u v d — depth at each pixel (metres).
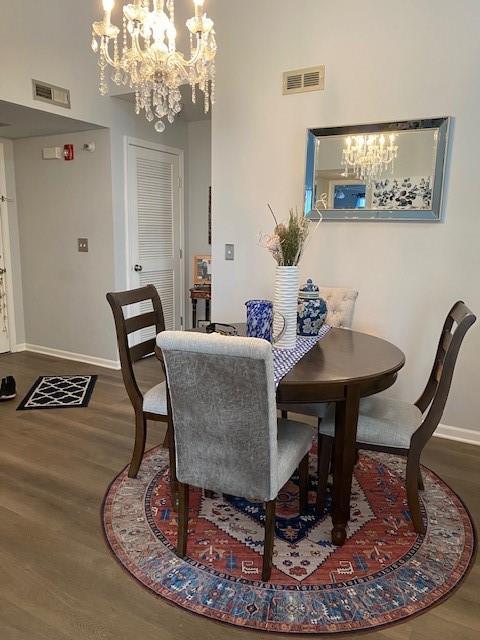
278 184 3.39
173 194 5.04
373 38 2.94
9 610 1.62
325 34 3.08
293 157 3.30
